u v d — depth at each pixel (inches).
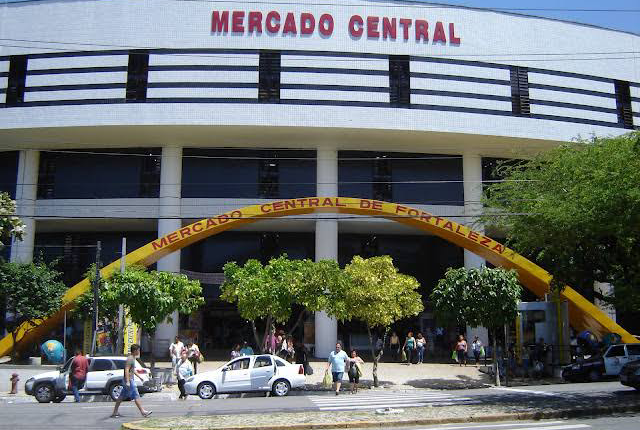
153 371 952.3
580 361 1010.7
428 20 1451.8
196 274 1499.8
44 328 1219.9
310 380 1018.1
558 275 867.4
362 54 1412.4
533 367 1088.2
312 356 1416.1
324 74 1395.2
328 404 682.2
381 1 1440.7
